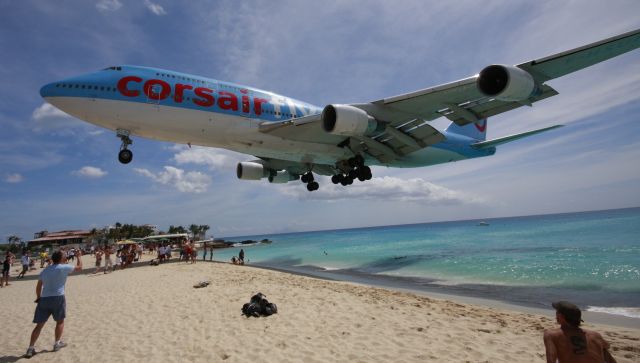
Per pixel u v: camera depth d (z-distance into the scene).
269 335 6.35
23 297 12.03
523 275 15.54
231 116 13.77
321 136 14.57
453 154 18.95
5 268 15.67
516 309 9.52
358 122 11.83
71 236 89.75
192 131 13.56
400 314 7.84
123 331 6.99
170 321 7.61
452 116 12.34
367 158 16.70
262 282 13.01
